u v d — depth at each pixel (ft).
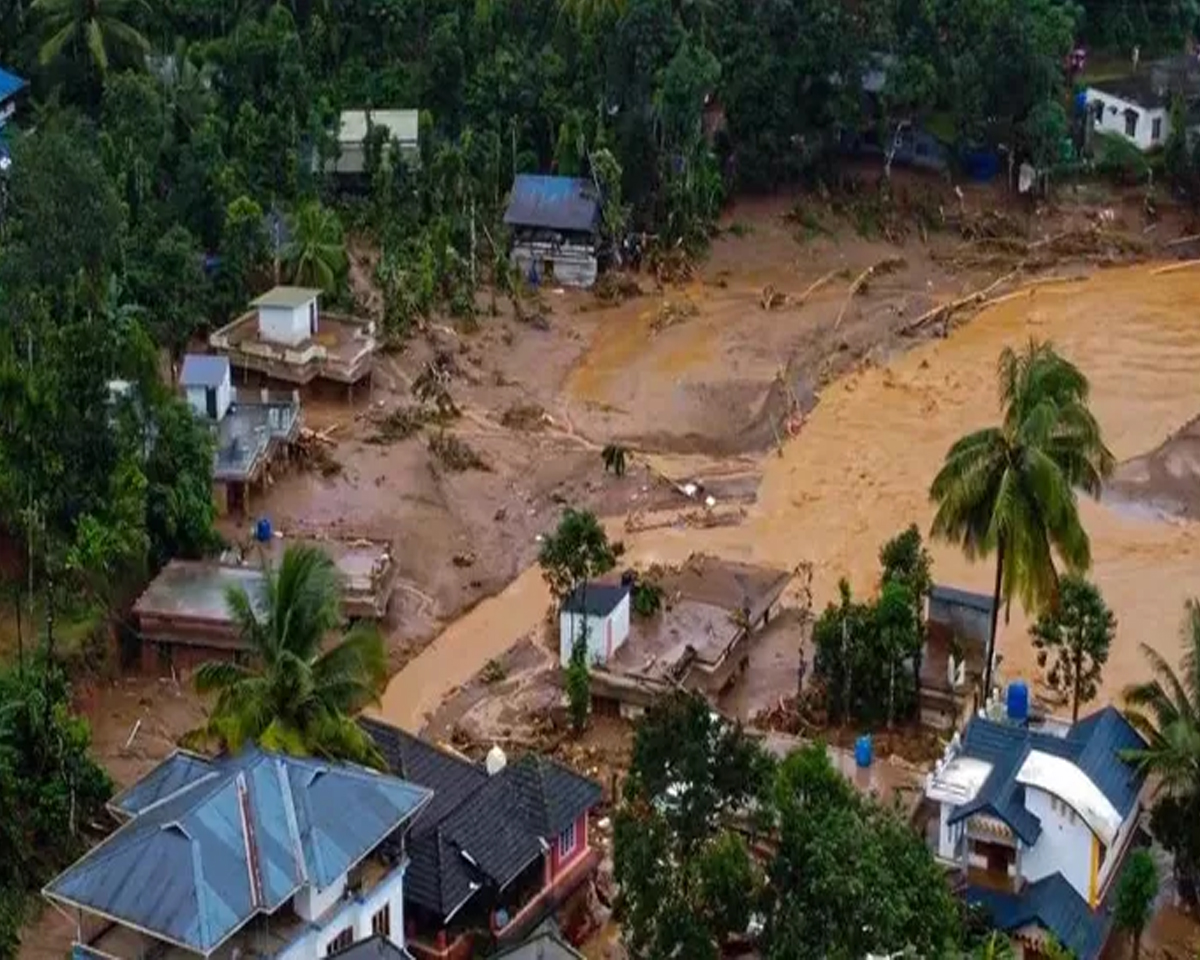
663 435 426.92
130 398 335.67
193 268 438.81
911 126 560.61
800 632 345.10
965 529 294.25
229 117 518.37
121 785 289.53
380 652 266.16
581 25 547.90
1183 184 559.79
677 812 226.38
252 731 248.93
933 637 329.72
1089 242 542.57
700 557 366.63
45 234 388.98
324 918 223.10
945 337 490.49
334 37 557.33
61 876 224.53
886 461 417.90
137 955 218.59
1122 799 261.03
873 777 286.46
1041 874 255.91
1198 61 598.75
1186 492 404.36
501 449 410.93
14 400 318.45
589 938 258.37
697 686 318.65
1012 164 556.51
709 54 522.88
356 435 408.46
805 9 545.85
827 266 526.16
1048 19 575.79
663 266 511.81
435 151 522.88
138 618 321.73
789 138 546.67
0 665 302.86
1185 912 266.16
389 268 472.44
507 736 312.50
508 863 245.86
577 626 322.34
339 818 226.99
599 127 523.29
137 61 528.22
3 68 535.19
